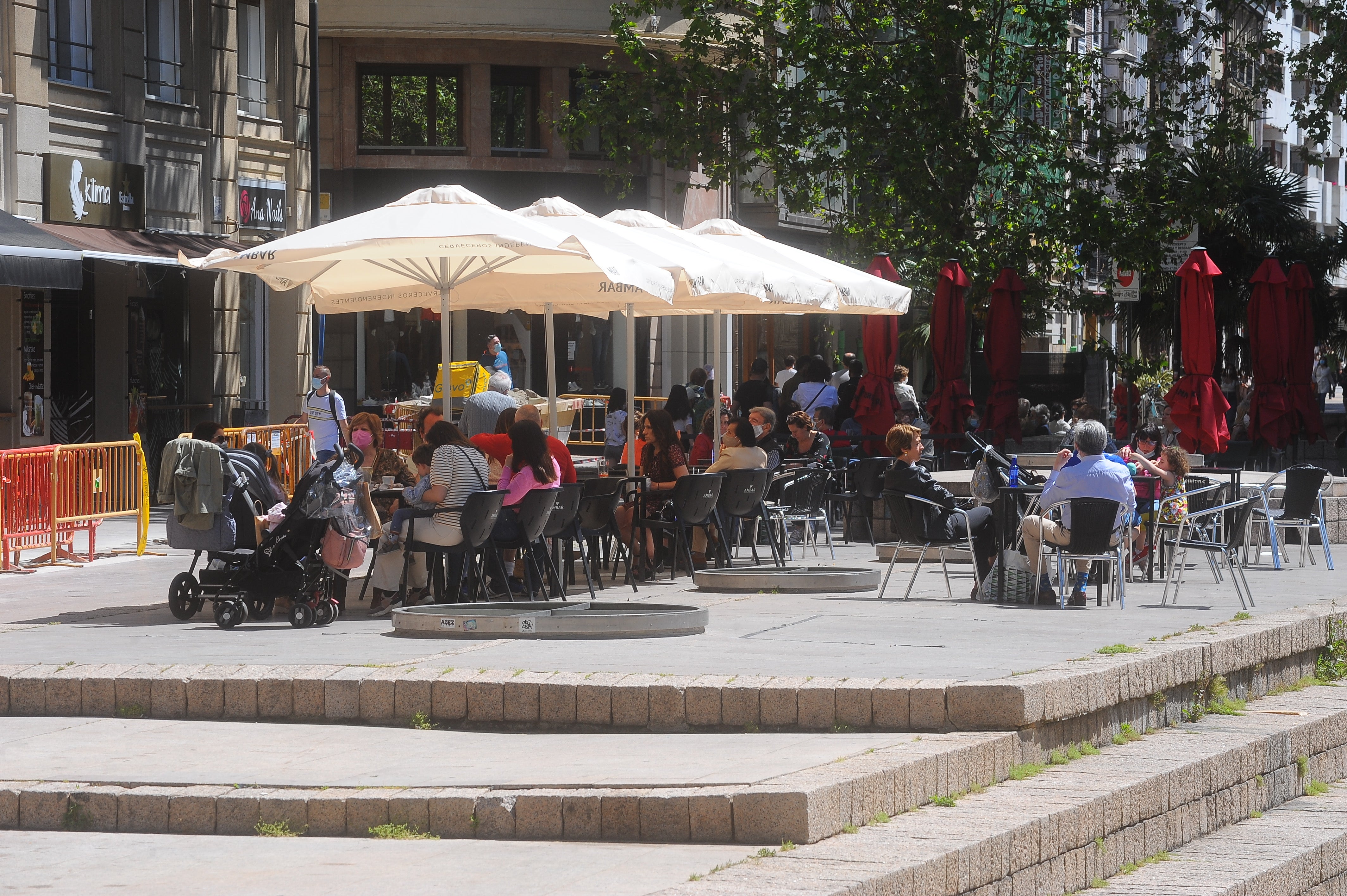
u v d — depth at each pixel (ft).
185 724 33.24
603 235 57.47
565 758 29.09
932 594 51.39
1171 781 31.60
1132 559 56.90
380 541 47.34
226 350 100.53
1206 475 67.26
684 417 80.84
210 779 27.89
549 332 65.10
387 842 25.80
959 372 80.18
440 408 98.89
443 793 26.48
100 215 87.76
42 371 87.92
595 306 69.51
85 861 25.00
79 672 34.68
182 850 25.55
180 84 96.73
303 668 34.35
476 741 31.22
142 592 53.88
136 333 93.91
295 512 44.86
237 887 23.30
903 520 50.03
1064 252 118.83
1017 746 30.73
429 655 37.40
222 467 45.96
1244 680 41.52
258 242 103.76
